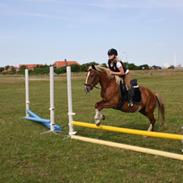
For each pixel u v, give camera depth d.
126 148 9.23
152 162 8.20
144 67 87.44
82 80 55.09
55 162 8.43
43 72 79.50
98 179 7.14
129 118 14.97
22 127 13.34
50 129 12.30
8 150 9.66
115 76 10.22
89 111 18.30
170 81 47.06
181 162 8.15
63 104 22.17
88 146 9.88
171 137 8.17
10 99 26.69
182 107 18.62
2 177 7.38
